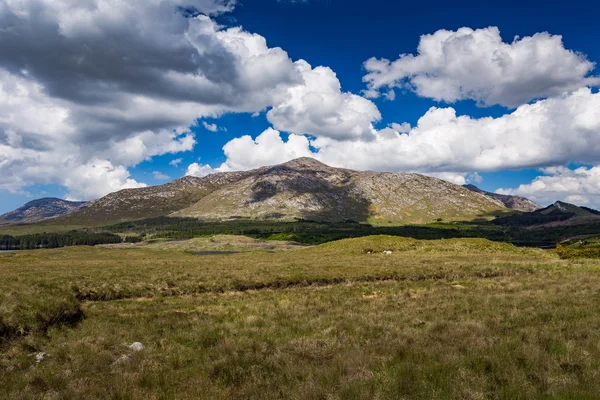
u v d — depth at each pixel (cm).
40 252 10919
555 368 1054
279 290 3203
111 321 2097
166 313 2272
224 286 3284
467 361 1140
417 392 938
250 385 1048
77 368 1260
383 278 3725
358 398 922
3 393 1068
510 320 1688
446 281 3428
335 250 7681
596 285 2606
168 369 1260
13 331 1639
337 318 1925
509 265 4409
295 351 1348
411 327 1666
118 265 4928
